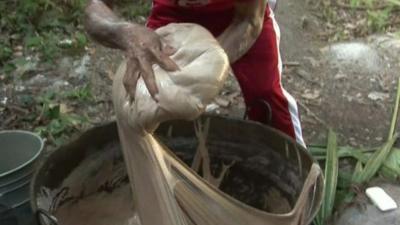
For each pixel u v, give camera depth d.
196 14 2.34
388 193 2.90
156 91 1.83
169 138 2.57
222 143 2.52
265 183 2.49
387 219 2.76
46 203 2.22
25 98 3.65
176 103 1.83
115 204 2.54
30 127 3.47
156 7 2.39
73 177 2.39
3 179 2.61
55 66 4.00
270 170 2.45
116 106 2.04
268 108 2.63
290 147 2.35
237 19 2.18
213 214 2.14
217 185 2.59
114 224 2.53
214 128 2.51
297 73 3.95
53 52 4.09
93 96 3.72
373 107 3.63
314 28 4.38
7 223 2.72
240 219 2.17
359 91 3.77
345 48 4.16
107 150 2.47
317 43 4.23
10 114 3.57
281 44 4.21
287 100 2.66
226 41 2.16
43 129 3.38
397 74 3.91
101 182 2.49
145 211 2.14
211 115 2.50
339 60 4.05
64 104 3.63
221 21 2.35
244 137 2.48
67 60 4.06
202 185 2.15
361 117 3.56
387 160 3.06
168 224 2.09
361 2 4.57
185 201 2.11
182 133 2.56
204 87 1.84
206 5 2.30
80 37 4.20
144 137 2.04
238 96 3.70
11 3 4.52
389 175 3.00
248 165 2.50
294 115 2.68
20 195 2.69
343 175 2.99
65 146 2.33
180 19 2.37
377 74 3.92
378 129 3.48
